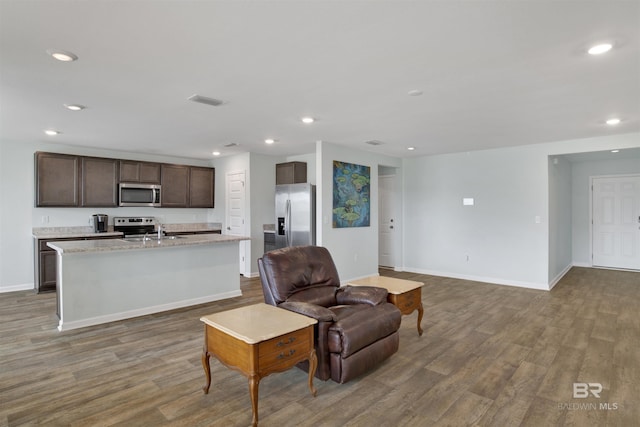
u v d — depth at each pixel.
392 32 2.03
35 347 3.25
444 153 6.45
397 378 2.70
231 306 4.66
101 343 3.36
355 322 2.67
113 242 4.34
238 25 1.95
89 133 4.79
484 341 3.42
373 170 6.41
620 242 7.00
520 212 5.71
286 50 2.27
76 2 1.71
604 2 1.72
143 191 6.37
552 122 4.11
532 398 2.41
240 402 2.37
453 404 2.34
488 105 3.44
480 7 1.77
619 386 2.55
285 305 2.79
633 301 4.78
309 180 6.76
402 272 6.98
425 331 3.69
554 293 5.25
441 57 2.37
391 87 2.94
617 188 7.00
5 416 2.18
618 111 3.64
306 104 3.42
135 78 2.74
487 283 5.96
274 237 6.50
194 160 7.30
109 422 2.13
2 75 2.67
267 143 5.50
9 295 5.10
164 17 1.86
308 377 2.60
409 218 7.07
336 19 1.89
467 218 6.29
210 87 2.95
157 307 4.38
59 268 3.75
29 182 5.51
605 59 2.39
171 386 2.56
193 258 4.74
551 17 1.86
